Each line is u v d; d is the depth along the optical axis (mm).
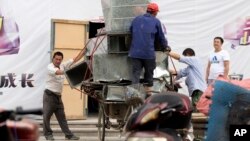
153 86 13016
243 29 18734
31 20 17625
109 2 12992
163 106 7516
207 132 9375
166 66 13453
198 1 18578
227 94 9234
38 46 17688
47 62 17719
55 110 15375
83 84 13625
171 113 7605
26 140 6203
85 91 13641
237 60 18781
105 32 13219
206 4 18625
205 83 15766
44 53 17719
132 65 12812
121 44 13156
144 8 12984
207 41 18672
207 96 10258
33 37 17641
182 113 7973
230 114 9242
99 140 13953
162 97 7980
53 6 17766
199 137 10297
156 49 13188
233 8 18703
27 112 6289
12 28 17516
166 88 13250
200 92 15094
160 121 7605
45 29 17719
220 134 9227
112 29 12953
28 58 17609
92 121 17078
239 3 18703
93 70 13453
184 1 18516
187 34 18578
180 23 18531
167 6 18469
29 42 17609
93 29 18188
